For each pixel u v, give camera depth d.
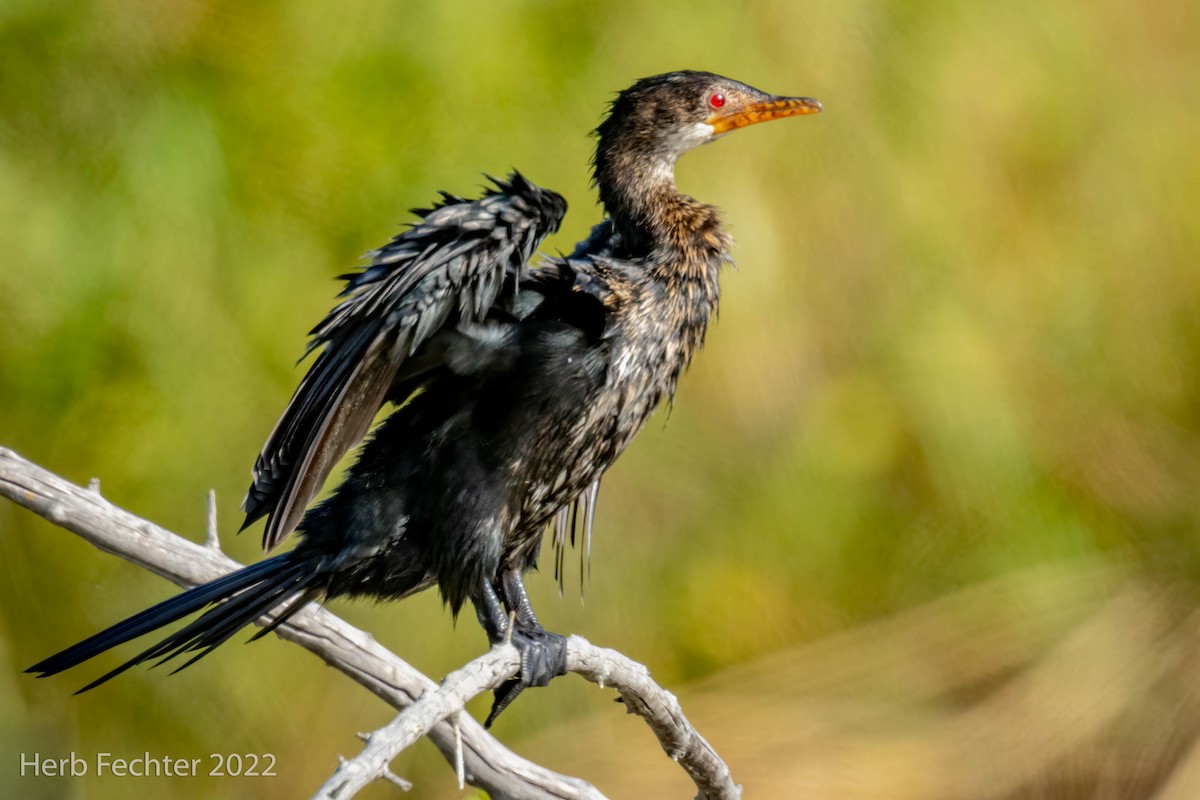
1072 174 13.62
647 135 7.97
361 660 7.30
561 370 7.21
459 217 6.79
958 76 13.19
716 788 7.08
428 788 11.84
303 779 11.56
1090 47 13.77
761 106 8.10
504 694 7.23
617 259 7.57
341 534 7.22
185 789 11.52
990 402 12.92
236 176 11.89
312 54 12.06
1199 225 13.72
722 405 12.61
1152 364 13.48
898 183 12.92
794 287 12.73
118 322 11.60
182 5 12.03
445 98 12.07
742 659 12.27
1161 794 11.71
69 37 11.95
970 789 11.70
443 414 7.29
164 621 6.74
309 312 11.78
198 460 11.52
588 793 7.30
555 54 12.40
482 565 7.30
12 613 11.74
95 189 11.75
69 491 7.14
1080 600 12.77
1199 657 12.36
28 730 11.46
